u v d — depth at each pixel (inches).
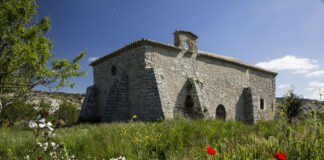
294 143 113.2
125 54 598.9
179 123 285.0
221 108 685.9
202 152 135.0
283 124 175.9
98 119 644.1
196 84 597.0
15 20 474.9
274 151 111.4
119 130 250.7
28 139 222.7
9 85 517.7
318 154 99.2
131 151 155.4
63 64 553.6
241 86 780.6
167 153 152.0
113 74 644.1
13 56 505.0
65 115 666.2
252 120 742.5
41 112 69.8
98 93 709.3
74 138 219.6
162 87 506.9
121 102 553.3
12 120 534.6
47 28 548.1
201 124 277.9
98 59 706.8
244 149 119.1
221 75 713.6
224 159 104.7
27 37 496.4
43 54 529.3
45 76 536.7
